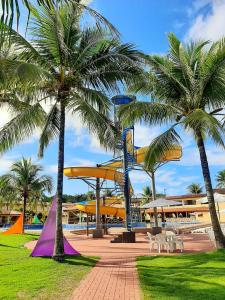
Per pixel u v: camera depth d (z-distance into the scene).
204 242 16.73
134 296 6.40
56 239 11.44
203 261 10.27
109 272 9.12
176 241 13.52
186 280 7.67
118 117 13.94
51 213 13.09
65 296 6.51
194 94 13.72
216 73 13.00
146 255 12.40
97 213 24.77
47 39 11.69
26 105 14.45
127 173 20.02
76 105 12.52
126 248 15.29
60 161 12.12
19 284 7.58
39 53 11.98
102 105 12.38
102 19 5.12
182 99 14.16
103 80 12.61
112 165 26.39
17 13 3.09
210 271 8.61
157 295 6.38
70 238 23.50
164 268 9.41
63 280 8.05
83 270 9.48
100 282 7.79
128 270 9.35
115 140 12.69
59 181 11.95
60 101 12.46
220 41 12.70
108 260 11.46
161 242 13.35
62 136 12.33
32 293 6.74
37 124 12.55
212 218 13.18
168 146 13.77
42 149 12.85
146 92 14.52
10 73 8.79
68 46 12.07
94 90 12.16
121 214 30.05
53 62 12.27
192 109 13.93
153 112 14.04
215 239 12.96
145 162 13.99
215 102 13.74
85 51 11.93
